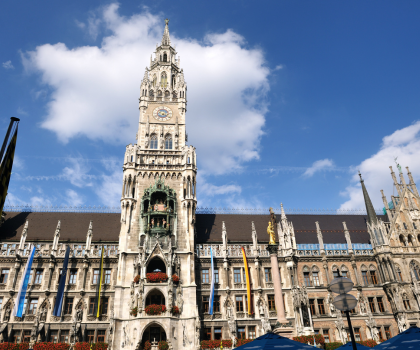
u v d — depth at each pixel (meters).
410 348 22.02
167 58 75.69
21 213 63.69
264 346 22.47
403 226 64.06
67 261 52.91
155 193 58.44
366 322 55.41
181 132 66.31
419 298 57.03
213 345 49.88
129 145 62.00
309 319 53.84
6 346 47.12
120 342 48.16
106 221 64.12
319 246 62.50
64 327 51.22
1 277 53.81
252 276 57.75
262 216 69.69
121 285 51.50
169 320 48.34
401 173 68.50
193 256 55.06
